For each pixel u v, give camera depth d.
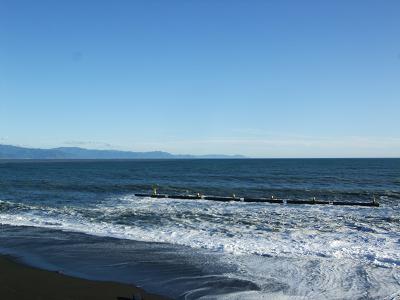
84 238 18.33
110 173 80.62
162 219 23.19
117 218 23.67
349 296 11.08
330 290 11.53
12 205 29.45
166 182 52.78
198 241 17.38
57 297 10.88
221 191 40.62
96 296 10.99
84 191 40.53
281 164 140.62
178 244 16.94
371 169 91.50
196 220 22.78
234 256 15.05
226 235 18.58
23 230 20.39
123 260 14.66
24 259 14.98
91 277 12.74
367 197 35.31
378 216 24.33
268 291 11.48
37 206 29.02
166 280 12.42
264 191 40.28
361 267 13.57
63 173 81.12
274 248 16.09
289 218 23.47
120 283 12.16
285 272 13.12
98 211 26.52
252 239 17.72
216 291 11.49
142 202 31.77
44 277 12.72
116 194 38.06
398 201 32.53
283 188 43.09
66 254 15.57
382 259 14.38
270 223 21.72
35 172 86.56
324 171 82.75
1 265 14.14
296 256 14.96
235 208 28.14
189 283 12.15
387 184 48.59
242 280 12.39
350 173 74.06
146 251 15.90
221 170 92.19
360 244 16.66
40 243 17.45
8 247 16.88
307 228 20.25
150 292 11.42
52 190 41.25
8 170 99.06
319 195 36.88
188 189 42.62
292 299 10.88
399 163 140.12
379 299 10.85
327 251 15.52
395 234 18.66
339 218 23.52
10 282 12.18
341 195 36.78
